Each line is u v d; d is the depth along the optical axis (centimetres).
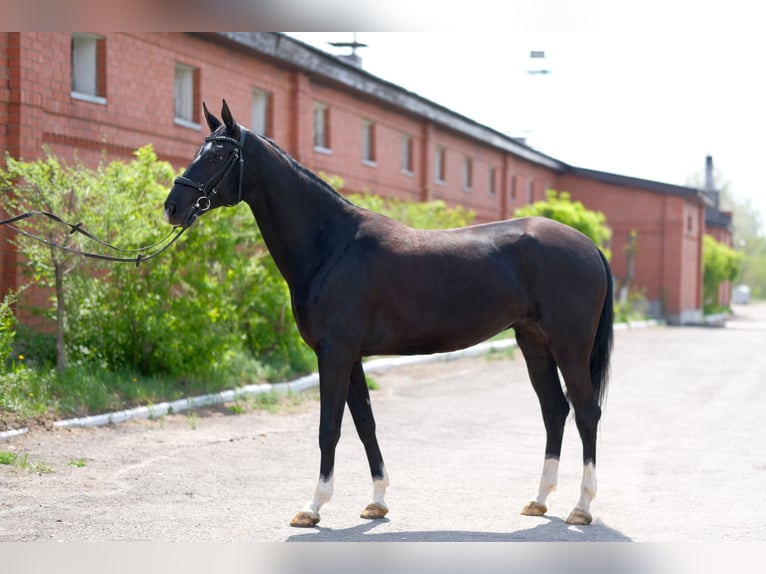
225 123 680
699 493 802
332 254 680
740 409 1388
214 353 1281
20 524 654
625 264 4362
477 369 1912
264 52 1920
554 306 693
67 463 853
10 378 1009
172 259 1240
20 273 1241
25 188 1111
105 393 1095
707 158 7569
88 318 1207
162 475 830
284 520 684
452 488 813
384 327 676
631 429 1187
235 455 935
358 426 702
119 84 1521
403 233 692
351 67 2295
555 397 736
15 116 1265
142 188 1202
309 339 681
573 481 856
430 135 2997
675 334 3344
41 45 1307
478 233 707
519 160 3931
